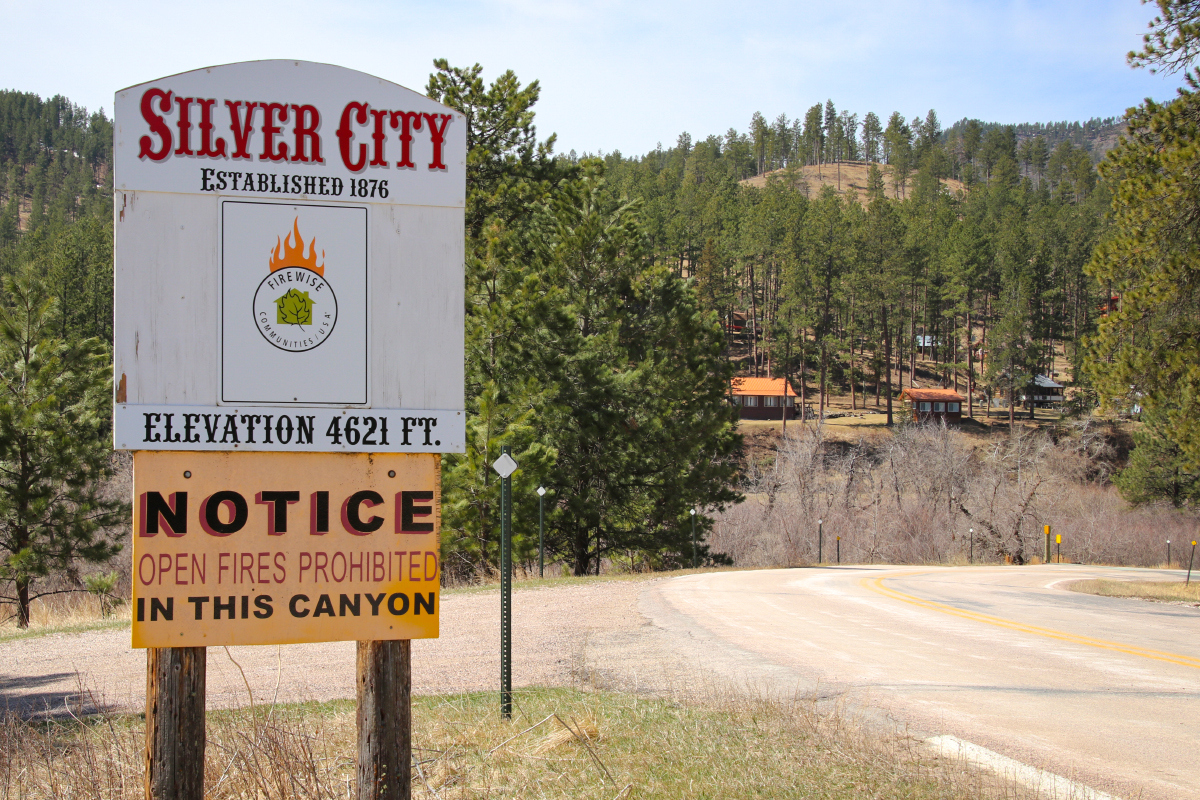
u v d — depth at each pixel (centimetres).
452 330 473
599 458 2906
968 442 8162
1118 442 7450
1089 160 19488
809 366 10875
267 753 544
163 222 449
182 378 448
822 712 753
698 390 3241
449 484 2298
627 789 535
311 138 462
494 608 1543
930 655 1112
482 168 3500
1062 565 4369
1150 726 742
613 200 3312
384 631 461
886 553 4878
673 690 845
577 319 3019
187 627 445
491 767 589
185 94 452
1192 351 1956
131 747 622
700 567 3173
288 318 459
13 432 2014
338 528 460
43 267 6525
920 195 16238
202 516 449
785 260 10012
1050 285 10469
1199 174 1875
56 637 1382
